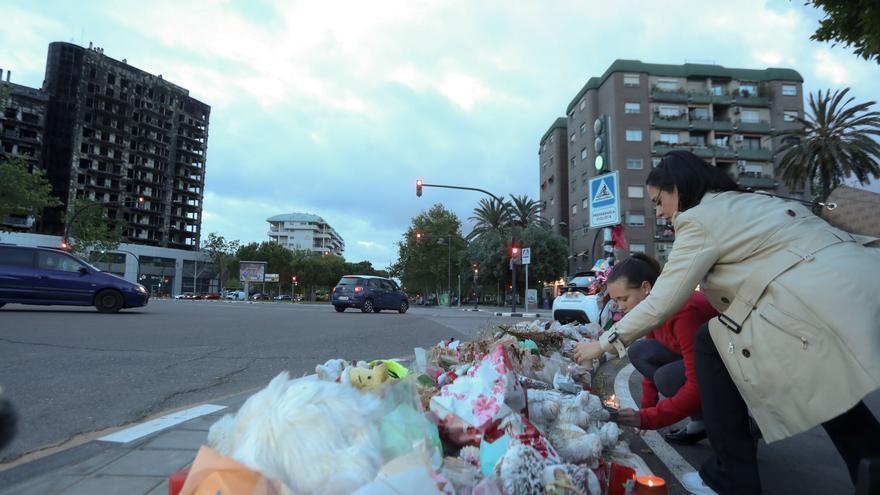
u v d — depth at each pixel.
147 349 6.14
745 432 1.95
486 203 50.31
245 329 9.14
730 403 1.94
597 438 1.97
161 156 89.81
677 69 44.28
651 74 44.03
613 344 1.94
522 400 2.01
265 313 15.24
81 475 2.20
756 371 1.60
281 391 1.44
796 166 28.31
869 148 26.38
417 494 1.14
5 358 5.13
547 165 56.94
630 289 2.47
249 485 1.14
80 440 2.85
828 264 1.50
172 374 4.75
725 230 1.71
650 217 41.78
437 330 9.95
